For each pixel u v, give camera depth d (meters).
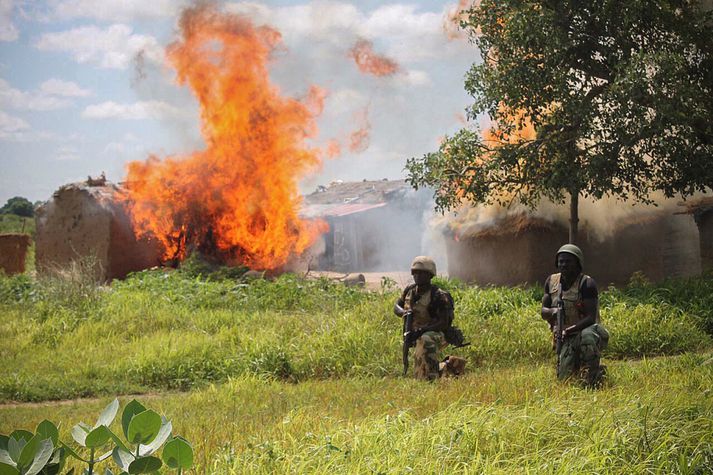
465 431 5.77
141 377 11.96
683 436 5.59
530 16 17.62
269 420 7.82
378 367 11.80
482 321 13.98
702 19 17.67
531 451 5.52
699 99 16.69
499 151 19.14
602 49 17.84
